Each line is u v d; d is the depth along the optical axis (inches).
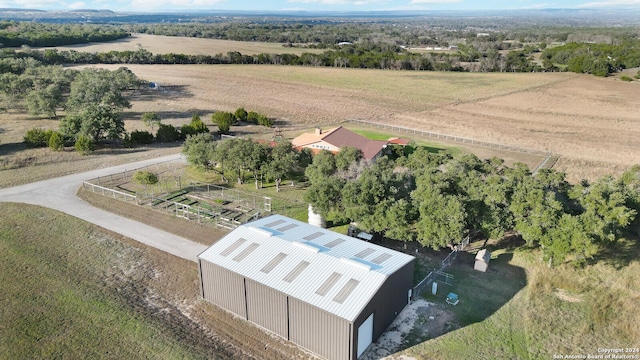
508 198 1455.5
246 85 5142.7
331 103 4308.6
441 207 1389.0
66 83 4092.0
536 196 1382.9
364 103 4335.6
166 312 1175.0
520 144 2972.4
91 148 2522.1
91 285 1282.0
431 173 1606.8
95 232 1603.1
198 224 1679.4
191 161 2066.9
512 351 1039.0
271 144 2222.0
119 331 1093.1
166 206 1839.3
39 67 4463.6
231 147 2026.3
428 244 1380.4
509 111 4040.4
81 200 1887.3
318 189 1557.6
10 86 3486.7
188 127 2938.0
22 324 1112.2
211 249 1208.2
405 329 1115.3
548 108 4148.6
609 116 3828.7
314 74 6058.1
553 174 1674.5
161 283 1305.4
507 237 1579.7
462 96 4724.4
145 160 2450.8
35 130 2603.3
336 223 1716.3
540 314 1167.6
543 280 1301.7
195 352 1026.1
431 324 1133.1
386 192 1510.8
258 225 1322.6
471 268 1395.2
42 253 1448.1
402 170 1936.5
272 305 1075.3
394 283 1098.7
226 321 1146.7
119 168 2306.8
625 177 1721.2
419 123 3582.7
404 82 5556.1
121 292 1254.3
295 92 4815.5
